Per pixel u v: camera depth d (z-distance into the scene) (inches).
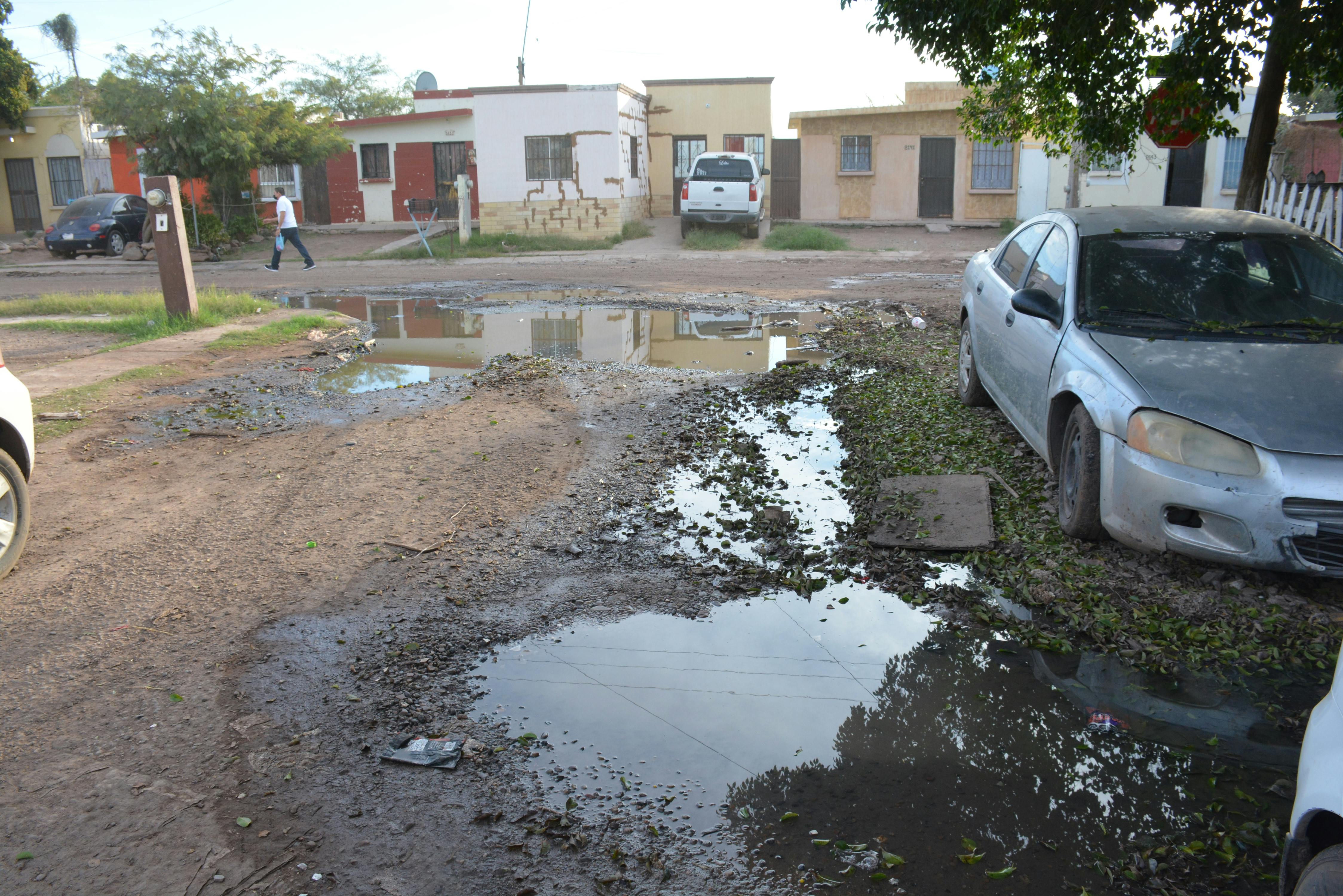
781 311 532.4
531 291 644.1
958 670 152.6
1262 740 132.8
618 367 381.1
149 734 132.7
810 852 110.7
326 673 149.8
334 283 726.5
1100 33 304.0
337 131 1162.0
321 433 290.0
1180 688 146.4
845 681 149.3
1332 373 176.2
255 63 1042.1
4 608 172.9
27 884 104.3
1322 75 320.2
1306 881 78.1
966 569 188.9
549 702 142.6
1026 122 396.5
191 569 189.6
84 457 268.1
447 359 410.9
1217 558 163.5
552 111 1002.1
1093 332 200.5
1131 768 126.5
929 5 313.1
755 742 132.8
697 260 835.4
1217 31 300.2
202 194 1154.7
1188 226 228.7
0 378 188.1
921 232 1074.1
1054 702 142.9
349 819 115.6
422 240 961.5
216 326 492.7
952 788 122.4
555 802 119.5
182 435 289.1
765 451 265.3
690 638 162.4
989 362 272.8
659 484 237.6
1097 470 186.7
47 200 1387.8
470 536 205.5
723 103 1173.1
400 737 132.6
